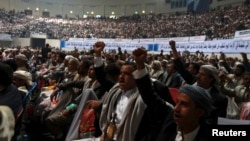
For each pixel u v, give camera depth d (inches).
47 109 208.2
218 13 1093.8
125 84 125.8
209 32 894.4
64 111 187.6
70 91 199.3
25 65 247.0
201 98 78.3
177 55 177.8
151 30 1344.7
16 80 181.5
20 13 1695.4
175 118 81.2
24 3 1839.3
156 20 1477.6
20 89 176.7
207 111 79.7
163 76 274.5
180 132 90.4
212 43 756.0
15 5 1796.3
